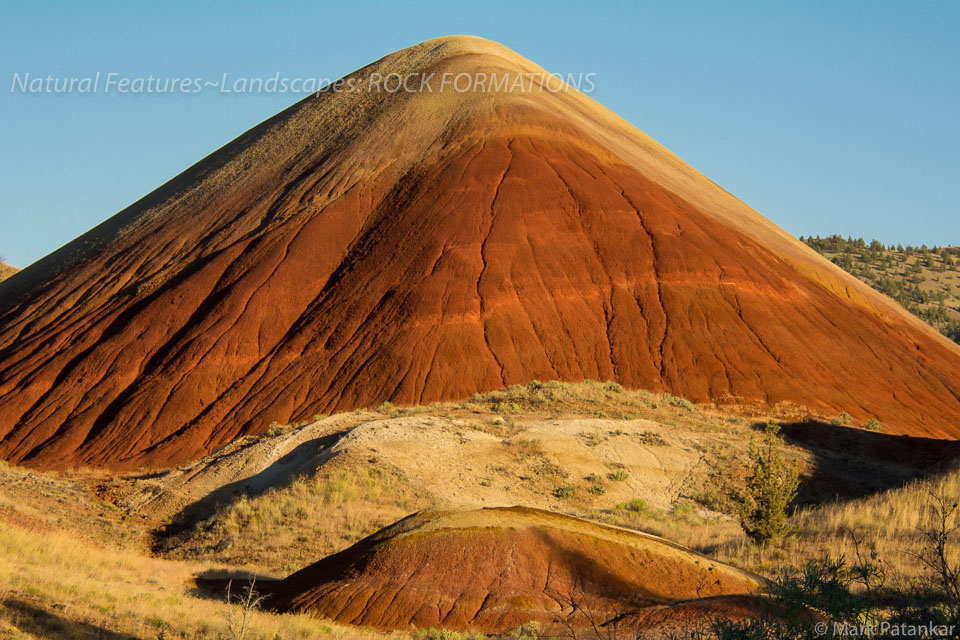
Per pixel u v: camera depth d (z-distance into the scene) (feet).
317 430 110.52
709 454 104.06
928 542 57.21
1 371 200.23
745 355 183.83
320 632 45.62
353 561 54.29
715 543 71.67
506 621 47.47
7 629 38.65
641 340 185.98
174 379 181.68
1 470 104.68
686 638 38.34
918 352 209.26
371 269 205.77
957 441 122.11
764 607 36.11
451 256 201.77
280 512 85.56
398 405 166.50
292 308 201.87
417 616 48.65
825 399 175.32
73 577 52.16
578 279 199.41
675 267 203.31
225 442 163.43
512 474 93.71
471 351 179.52
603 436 104.12
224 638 42.98
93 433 171.73
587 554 52.44
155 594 53.42
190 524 92.48
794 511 86.58
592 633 42.98
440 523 54.65
